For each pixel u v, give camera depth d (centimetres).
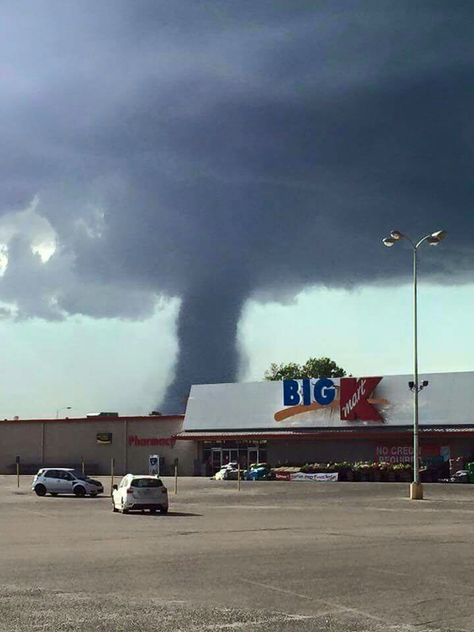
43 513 2972
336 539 1934
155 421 7175
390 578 1280
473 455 5641
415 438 3828
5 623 920
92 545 1786
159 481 3006
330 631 895
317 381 6306
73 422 7544
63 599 1075
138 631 886
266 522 2502
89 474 7394
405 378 5975
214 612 995
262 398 6600
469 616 984
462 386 5747
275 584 1216
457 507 3250
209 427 6781
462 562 1482
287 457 6431
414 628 917
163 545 1786
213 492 4388
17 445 7731
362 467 5459
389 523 2462
